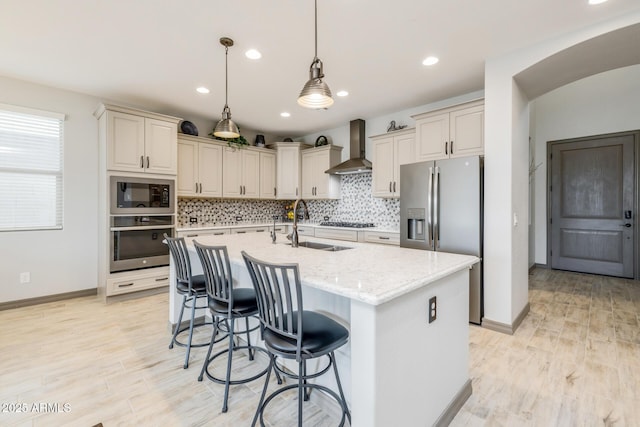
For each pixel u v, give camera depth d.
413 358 1.41
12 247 3.40
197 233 4.40
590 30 2.34
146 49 2.71
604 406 1.77
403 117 4.48
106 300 3.56
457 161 3.00
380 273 1.48
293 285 2.00
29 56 2.85
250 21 2.31
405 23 2.33
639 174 4.50
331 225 4.99
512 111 2.76
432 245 3.15
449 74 3.24
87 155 3.83
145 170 3.84
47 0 2.05
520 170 3.02
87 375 2.10
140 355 2.38
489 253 2.88
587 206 4.95
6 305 3.37
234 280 2.62
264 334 1.56
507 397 1.86
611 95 4.73
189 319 2.89
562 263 5.20
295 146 5.61
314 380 1.87
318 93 1.90
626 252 4.62
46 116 3.54
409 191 3.36
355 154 4.92
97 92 3.73
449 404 1.70
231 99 3.99
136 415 1.71
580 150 5.00
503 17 2.25
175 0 2.06
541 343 2.56
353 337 1.25
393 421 1.29
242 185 5.20
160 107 4.29
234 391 1.94
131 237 3.74
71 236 3.75
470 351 2.43
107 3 2.09
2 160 3.35
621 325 2.91
